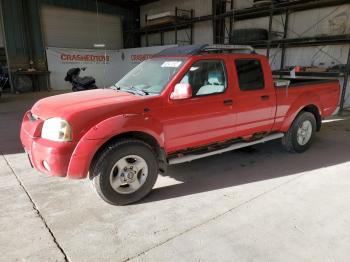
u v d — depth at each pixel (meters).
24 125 3.34
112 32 18.81
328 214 2.96
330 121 7.52
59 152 2.77
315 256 2.35
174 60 3.65
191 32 15.27
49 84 16.11
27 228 2.73
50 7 15.91
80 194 3.41
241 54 3.99
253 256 2.35
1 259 2.32
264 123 4.28
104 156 2.94
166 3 17.12
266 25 11.58
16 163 4.40
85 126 2.84
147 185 3.25
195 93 3.54
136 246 2.48
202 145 3.74
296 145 4.77
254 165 4.33
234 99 3.83
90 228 2.74
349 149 5.08
